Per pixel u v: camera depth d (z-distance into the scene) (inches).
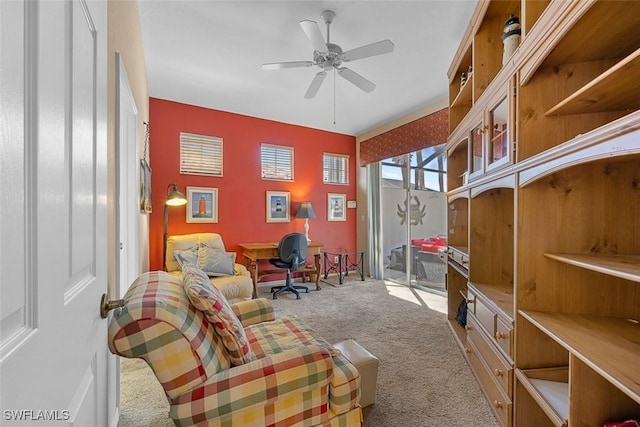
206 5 88.7
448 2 87.7
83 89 29.0
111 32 58.1
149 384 77.9
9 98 16.6
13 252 16.9
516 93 58.7
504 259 88.7
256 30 100.3
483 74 83.4
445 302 151.4
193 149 166.7
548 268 56.9
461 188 98.0
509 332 60.7
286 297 161.3
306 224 191.6
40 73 19.8
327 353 50.1
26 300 18.1
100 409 36.3
